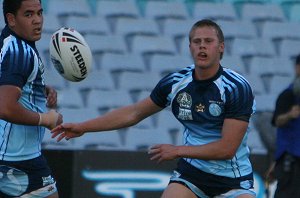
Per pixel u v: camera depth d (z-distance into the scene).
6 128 19.61
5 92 18.50
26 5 19.12
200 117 19.97
